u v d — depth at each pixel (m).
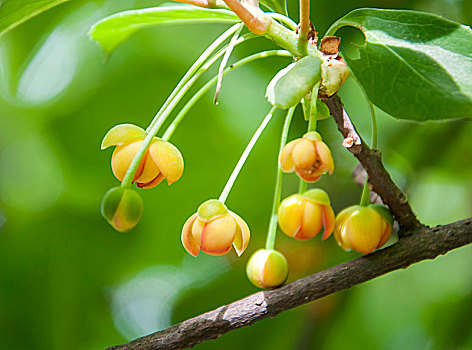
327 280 0.32
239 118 0.45
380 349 0.46
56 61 0.45
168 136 0.32
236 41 0.31
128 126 0.31
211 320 0.32
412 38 0.32
